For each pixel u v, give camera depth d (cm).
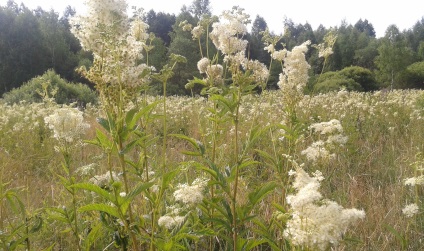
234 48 451
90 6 350
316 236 244
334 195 551
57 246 428
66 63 5456
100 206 306
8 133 987
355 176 620
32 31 5375
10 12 5462
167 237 326
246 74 401
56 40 5456
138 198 494
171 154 715
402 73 4972
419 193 575
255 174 607
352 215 251
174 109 1372
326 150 483
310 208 257
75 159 665
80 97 2478
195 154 387
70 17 362
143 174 434
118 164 648
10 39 5303
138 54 380
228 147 638
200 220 367
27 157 764
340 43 5806
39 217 382
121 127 334
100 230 396
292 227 260
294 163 306
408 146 795
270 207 496
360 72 3562
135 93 365
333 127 477
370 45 6362
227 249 401
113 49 338
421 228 473
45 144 855
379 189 571
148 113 382
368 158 743
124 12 361
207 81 478
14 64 5319
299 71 502
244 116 953
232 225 371
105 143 339
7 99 2566
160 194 331
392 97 1755
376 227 453
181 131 1015
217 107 461
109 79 341
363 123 1059
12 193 367
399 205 511
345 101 1397
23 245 368
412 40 8662
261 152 416
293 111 498
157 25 5981
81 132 389
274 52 524
